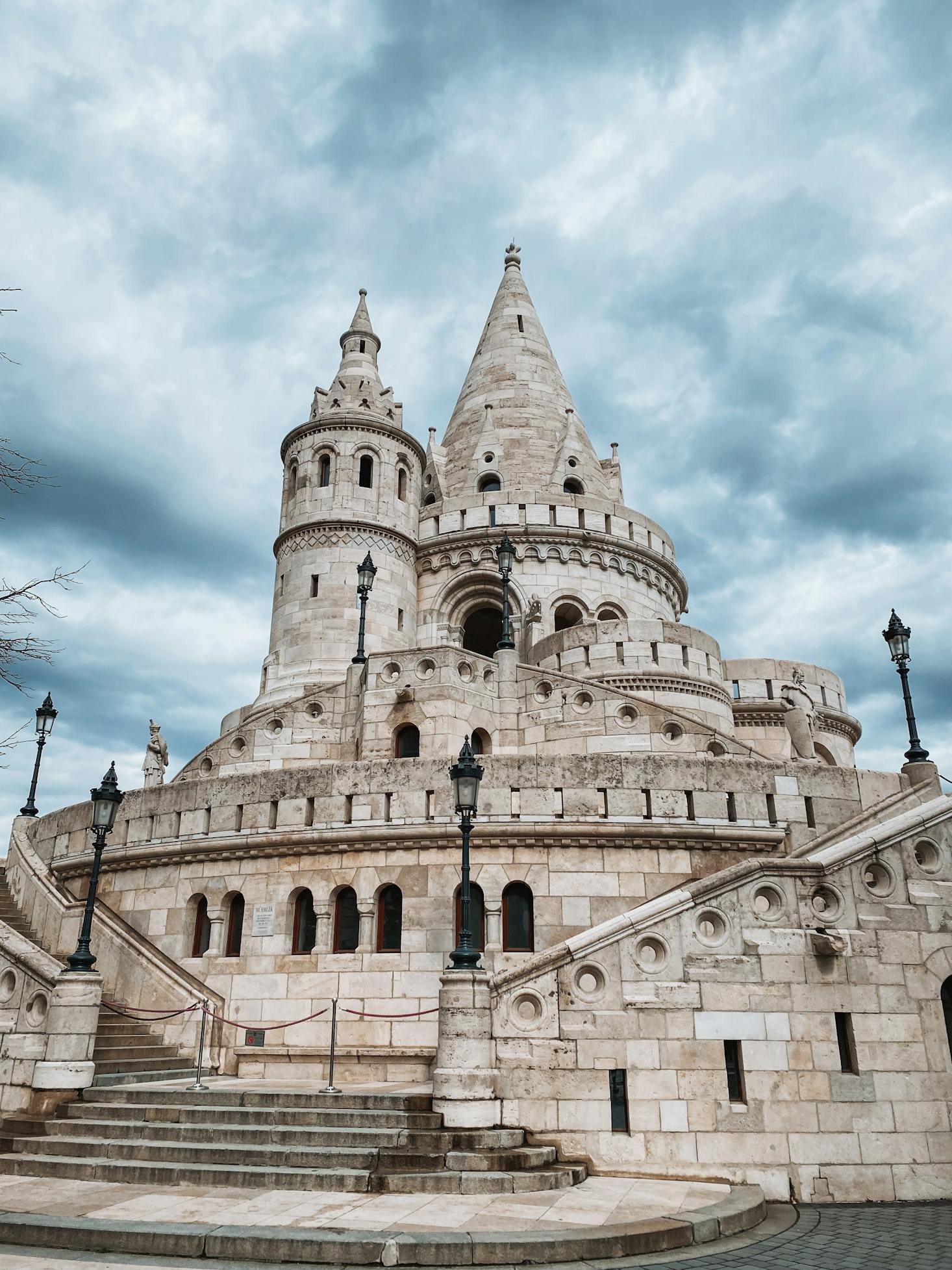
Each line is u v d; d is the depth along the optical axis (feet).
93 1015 52.37
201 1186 40.32
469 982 46.06
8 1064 52.65
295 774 69.77
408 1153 41.34
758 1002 46.68
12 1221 34.24
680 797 65.72
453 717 81.76
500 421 145.79
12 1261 31.45
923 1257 33.22
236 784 71.51
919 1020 47.14
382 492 123.13
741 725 108.06
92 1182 41.14
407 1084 56.80
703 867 64.49
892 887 49.47
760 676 112.68
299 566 118.83
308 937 66.28
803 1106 45.11
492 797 65.51
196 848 70.44
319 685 106.52
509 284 164.04
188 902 69.92
